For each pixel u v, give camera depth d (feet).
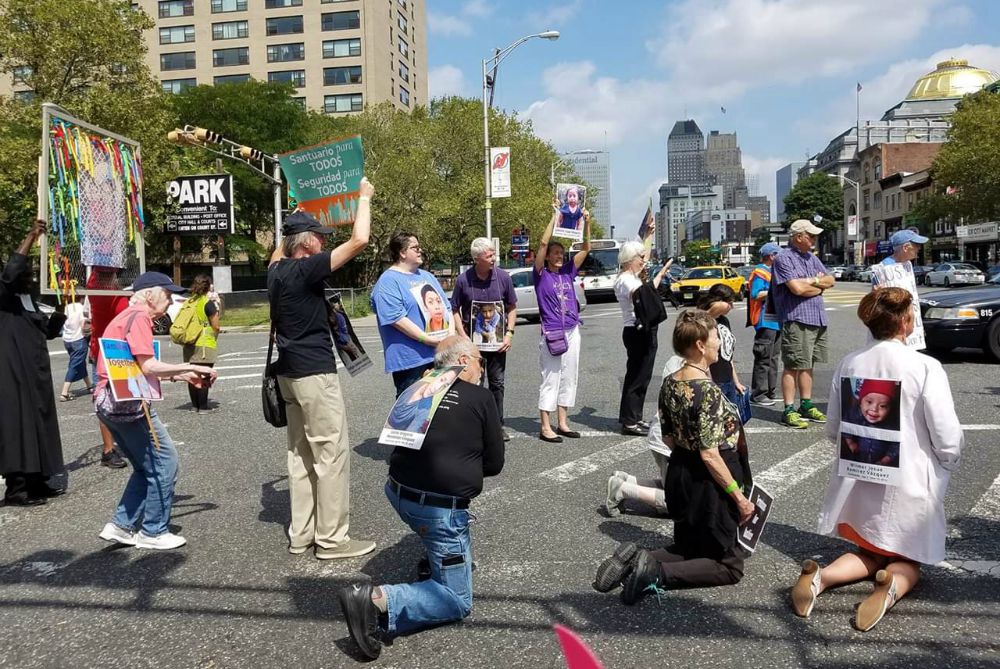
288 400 14.12
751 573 12.61
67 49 80.33
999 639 10.19
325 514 13.89
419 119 154.30
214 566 13.76
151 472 14.52
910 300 11.36
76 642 10.96
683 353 11.84
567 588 12.27
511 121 142.41
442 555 10.62
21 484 17.88
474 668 9.91
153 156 87.56
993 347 34.09
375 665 10.06
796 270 22.62
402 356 16.84
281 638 10.93
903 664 9.66
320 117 170.19
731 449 11.42
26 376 17.56
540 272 22.74
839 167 364.99
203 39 244.01
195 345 29.84
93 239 17.51
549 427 22.74
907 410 10.99
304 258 13.79
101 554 14.53
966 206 140.05
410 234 17.26
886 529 11.09
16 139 79.56
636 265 22.98
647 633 10.68
